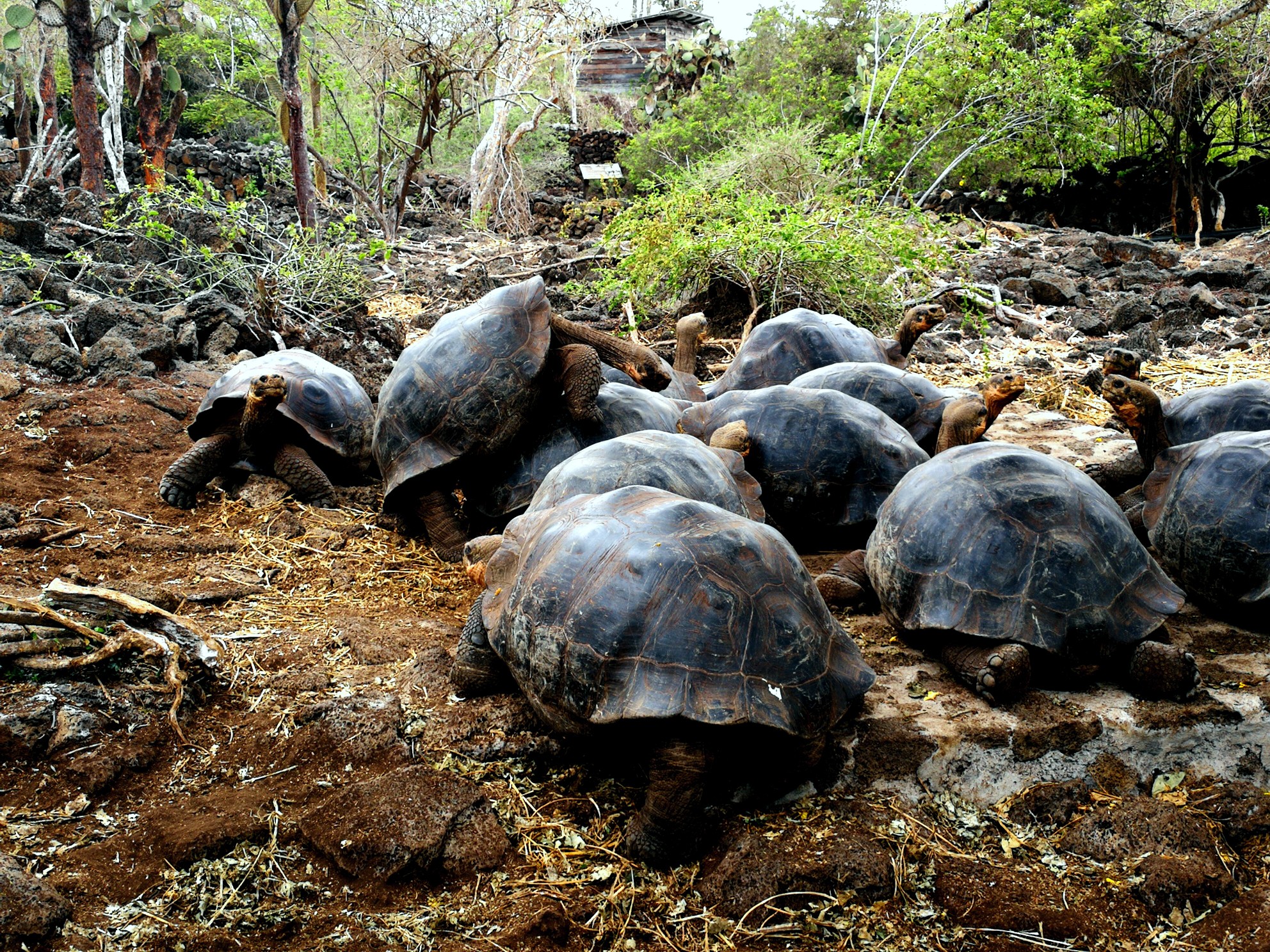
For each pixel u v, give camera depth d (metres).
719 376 7.79
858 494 4.58
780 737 2.67
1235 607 3.70
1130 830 2.83
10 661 3.03
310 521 4.88
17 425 5.45
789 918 2.55
